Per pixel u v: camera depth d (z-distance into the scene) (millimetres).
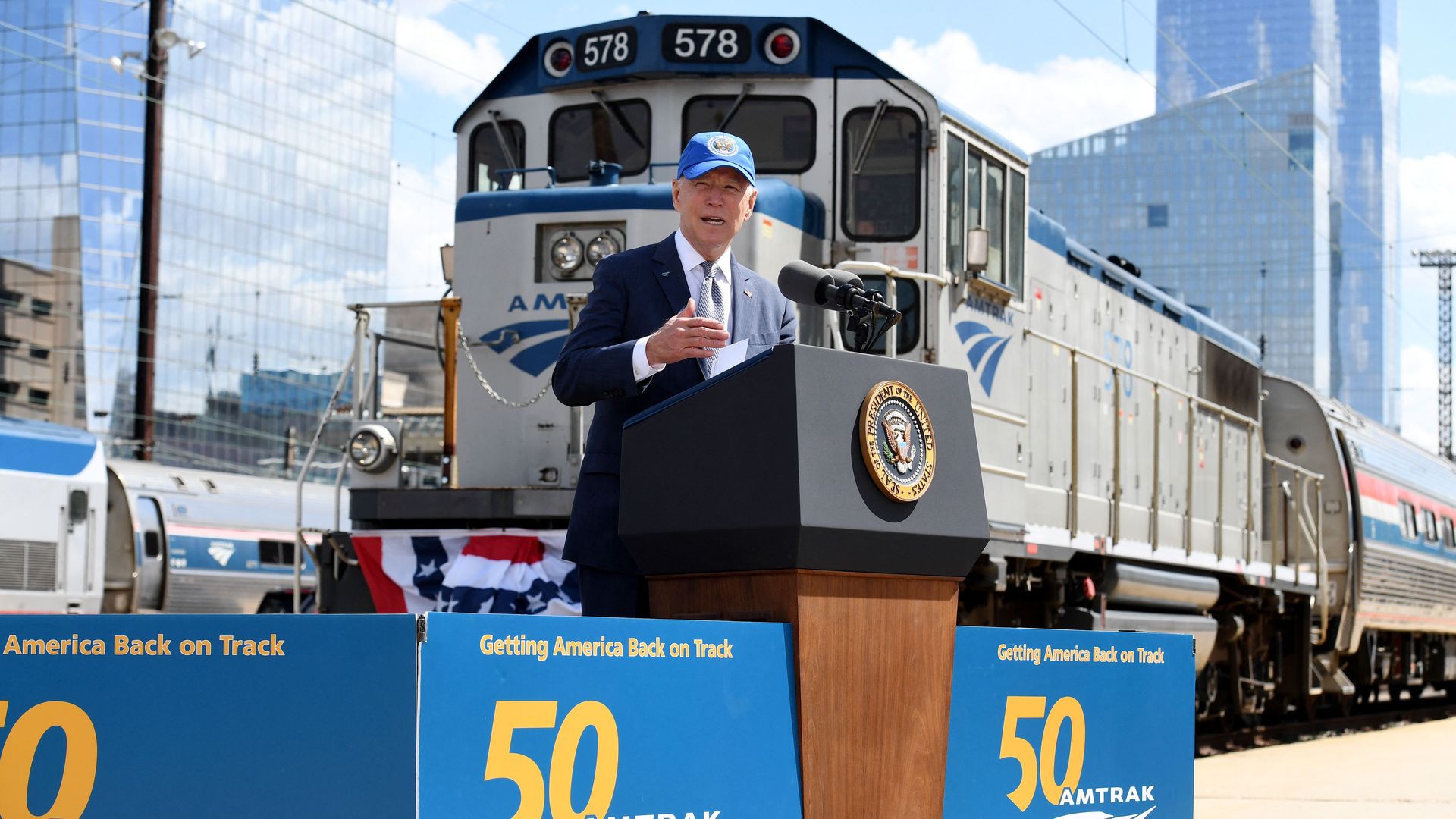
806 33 8891
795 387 2988
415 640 2373
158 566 21781
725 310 4027
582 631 2613
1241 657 14352
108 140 55656
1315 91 189750
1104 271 12516
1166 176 190125
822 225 8812
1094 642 3754
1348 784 9891
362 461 8227
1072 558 10547
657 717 2717
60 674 2637
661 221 8312
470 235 8719
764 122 8938
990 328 9406
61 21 54938
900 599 3197
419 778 2355
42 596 18016
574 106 9203
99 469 19000
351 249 68750
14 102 55375
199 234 59969
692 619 3262
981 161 9383
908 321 8711
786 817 2930
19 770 2633
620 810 2643
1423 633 22281
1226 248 188250
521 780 2500
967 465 3344
